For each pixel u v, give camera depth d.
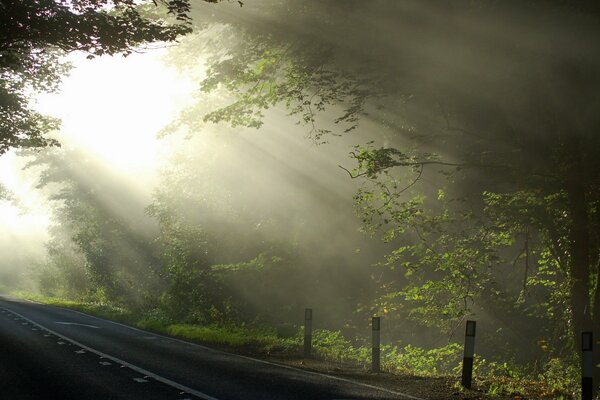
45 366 10.76
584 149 12.17
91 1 14.19
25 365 10.80
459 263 14.27
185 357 12.66
